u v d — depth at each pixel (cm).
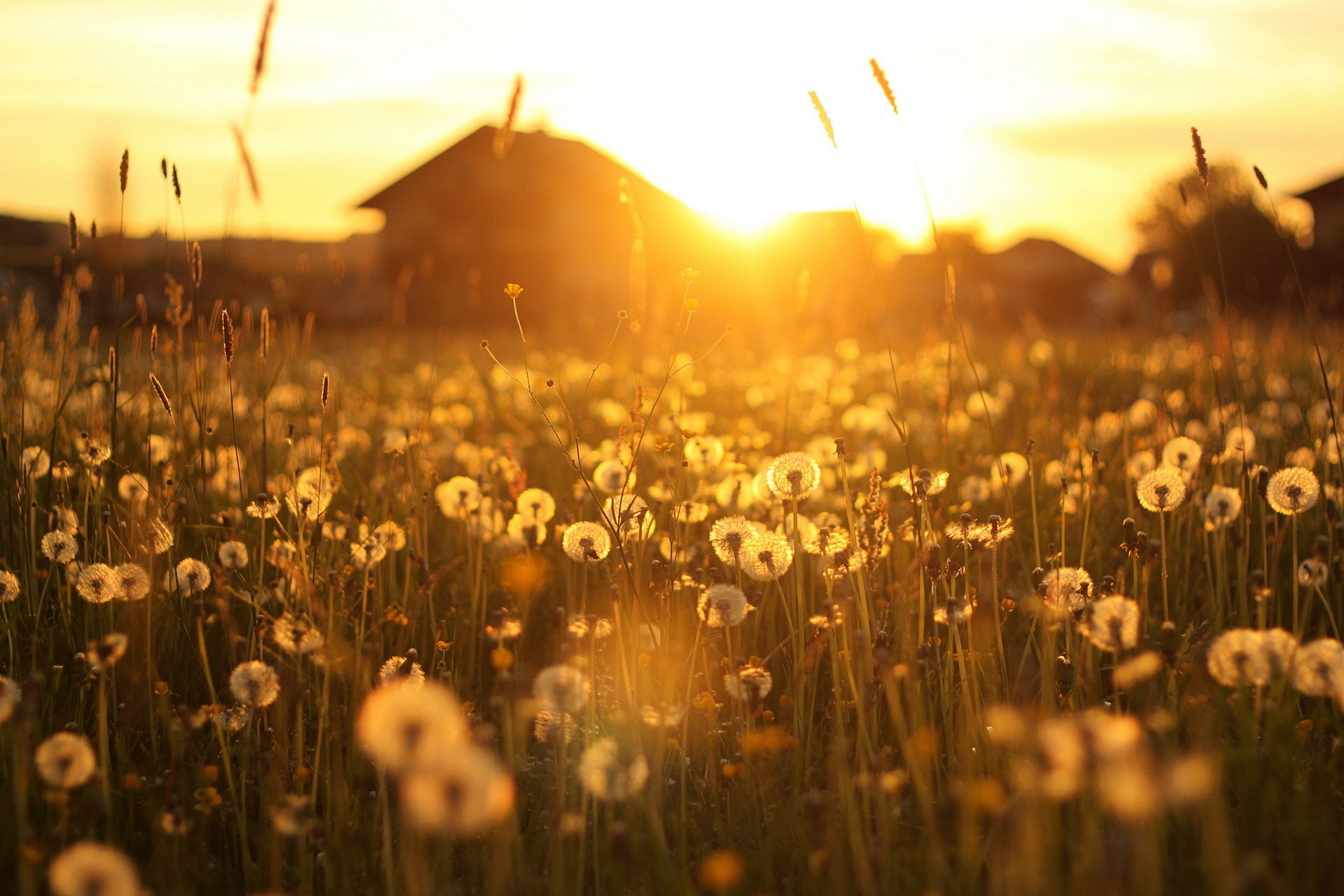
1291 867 188
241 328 396
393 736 153
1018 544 349
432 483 403
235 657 276
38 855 182
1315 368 619
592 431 649
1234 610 315
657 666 270
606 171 3422
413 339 1384
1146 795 152
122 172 335
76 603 306
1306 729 234
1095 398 807
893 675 248
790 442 586
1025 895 170
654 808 214
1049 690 232
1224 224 2870
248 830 236
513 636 299
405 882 204
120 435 401
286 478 381
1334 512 301
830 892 199
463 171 3133
